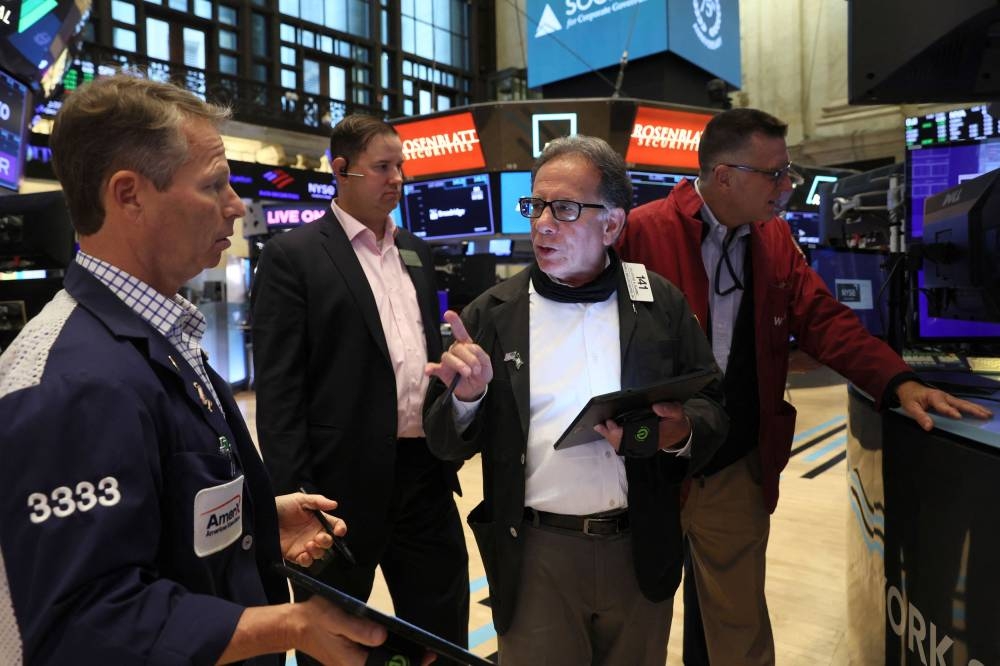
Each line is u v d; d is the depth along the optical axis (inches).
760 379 68.4
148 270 31.9
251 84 584.1
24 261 110.1
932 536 53.2
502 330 51.0
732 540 70.8
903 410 60.1
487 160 287.9
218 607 27.1
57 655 24.3
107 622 24.6
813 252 98.5
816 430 229.6
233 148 573.0
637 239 70.6
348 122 72.3
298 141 606.5
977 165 84.0
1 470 24.8
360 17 676.7
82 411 26.0
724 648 72.2
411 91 723.4
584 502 48.5
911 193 87.0
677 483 50.3
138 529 26.3
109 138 30.1
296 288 66.8
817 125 564.4
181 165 31.1
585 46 341.7
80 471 25.4
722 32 358.9
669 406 45.1
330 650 28.0
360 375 67.2
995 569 45.2
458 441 48.8
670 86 328.2
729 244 69.4
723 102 324.8
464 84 780.0
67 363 27.2
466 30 777.6
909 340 78.3
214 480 30.7
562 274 50.6
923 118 86.5
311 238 69.4
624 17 326.3
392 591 73.6
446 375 45.5
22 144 192.1
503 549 49.4
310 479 64.3
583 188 48.2
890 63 63.2
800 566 119.5
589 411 41.4
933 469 52.7
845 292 99.0
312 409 67.3
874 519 66.4
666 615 51.3
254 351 66.9
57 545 24.6
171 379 31.0
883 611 64.2
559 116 282.4
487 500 51.3
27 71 181.5
